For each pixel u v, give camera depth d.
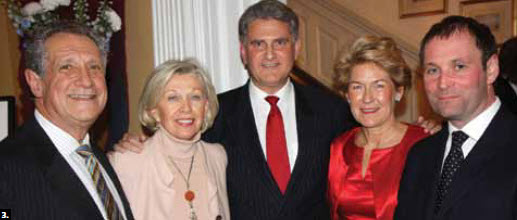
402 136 2.02
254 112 2.23
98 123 2.86
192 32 2.63
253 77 2.20
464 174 1.48
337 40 5.70
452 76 1.46
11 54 3.41
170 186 1.86
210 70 2.64
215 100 1.98
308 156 2.12
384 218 1.93
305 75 3.94
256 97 2.24
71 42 1.52
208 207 1.90
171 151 1.91
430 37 1.52
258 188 2.06
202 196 1.90
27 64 1.53
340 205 2.07
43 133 1.50
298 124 2.18
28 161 1.40
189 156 1.95
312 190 2.11
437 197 1.57
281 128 2.17
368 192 1.99
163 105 1.85
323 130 2.19
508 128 1.48
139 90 2.82
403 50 5.23
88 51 1.54
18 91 3.41
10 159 1.38
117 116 2.72
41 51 1.50
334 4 5.64
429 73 1.53
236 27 2.66
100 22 2.46
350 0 5.84
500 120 1.49
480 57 1.46
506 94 2.89
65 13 2.59
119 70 2.72
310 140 2.14
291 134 2.21
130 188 1.84
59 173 1.45
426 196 1.61
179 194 1.87
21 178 1.37
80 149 1.57
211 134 2.19
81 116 1.51
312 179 2.11
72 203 1.42
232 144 2.13
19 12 2.40
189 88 1.85
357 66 1.95
